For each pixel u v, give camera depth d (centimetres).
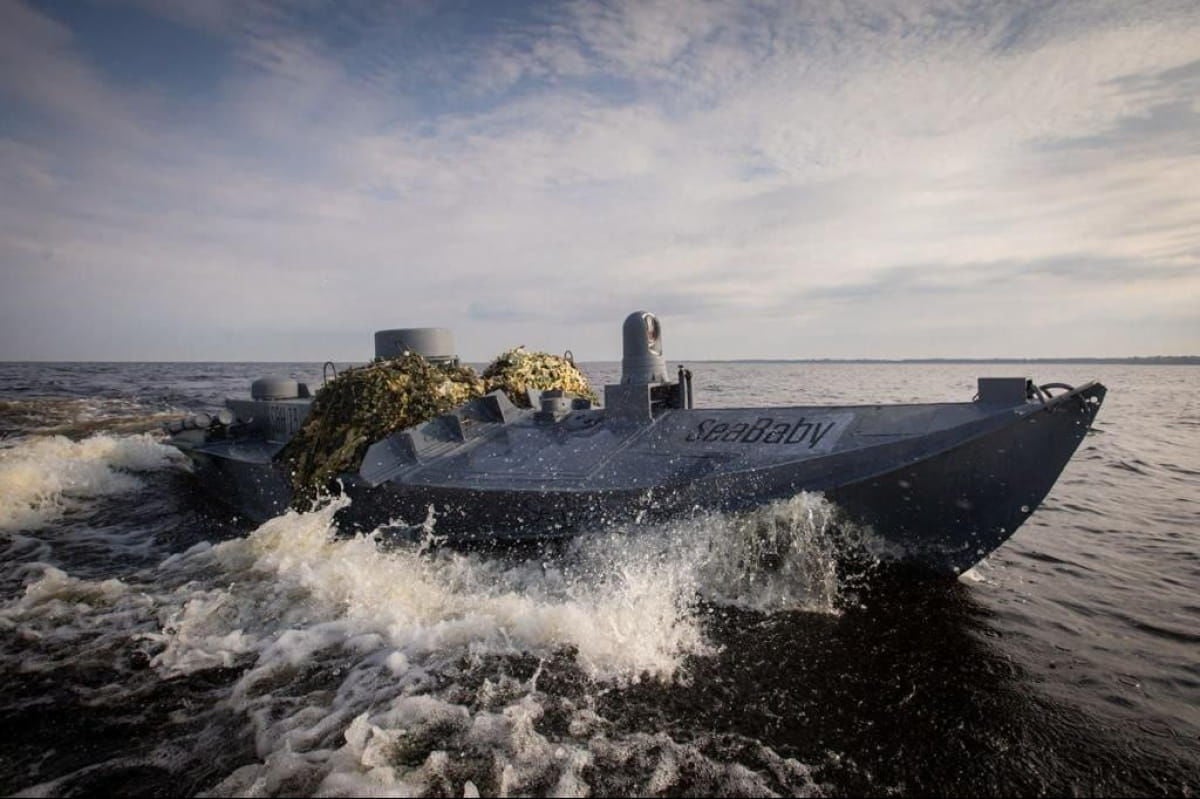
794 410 670
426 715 419
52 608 629
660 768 364
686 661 479
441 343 1070
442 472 714
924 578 604
